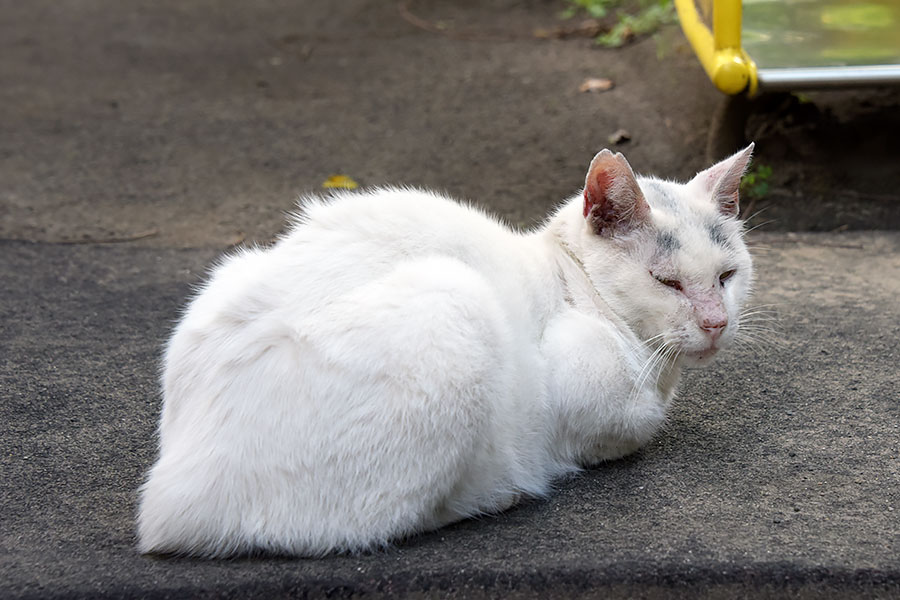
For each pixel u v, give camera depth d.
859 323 5.21
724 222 3.91
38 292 5.88
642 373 3.84
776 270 5.98
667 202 3.88
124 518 3.61
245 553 3.27
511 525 3.48
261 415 3.18
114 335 5.32
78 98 9.55
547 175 7.52
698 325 3.72
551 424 3.76
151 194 7.48
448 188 7.38
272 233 6.73
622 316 3.88
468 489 3.46
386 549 3.29
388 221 3.58
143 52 10.87
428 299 3.25
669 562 3.18
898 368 4.69
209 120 8.97
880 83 6.21
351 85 9.69
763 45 6.96
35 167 8.00
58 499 3.74
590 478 3.85
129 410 4.48
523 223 6.71
